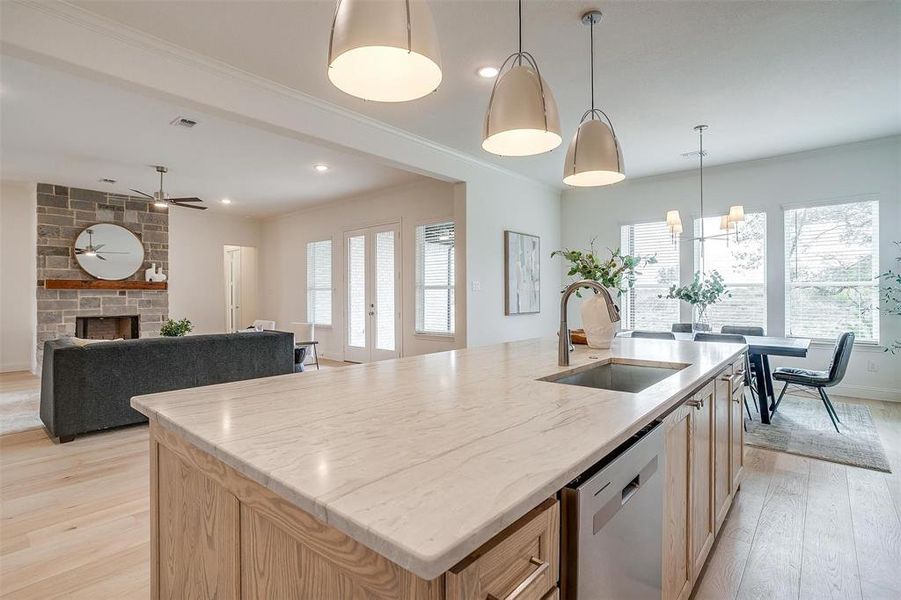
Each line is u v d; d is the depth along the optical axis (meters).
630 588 1.10
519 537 0.74
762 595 1.78
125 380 3.74
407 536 0.59
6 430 3.81
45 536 2.19
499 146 2.04
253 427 1.07
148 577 1.88
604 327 2.51
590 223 6.60
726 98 3.68
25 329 6.73
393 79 1.54
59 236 6.40
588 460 0.89
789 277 5.15
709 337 4.22
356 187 6.57
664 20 2.64
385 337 6.88
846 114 4.00
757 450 3.34
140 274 7.12
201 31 2.67
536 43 2.86
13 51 2.31
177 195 7.03
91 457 3.20
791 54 3.02
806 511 2.44
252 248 9.57
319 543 0.77
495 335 5.54
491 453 0.89
